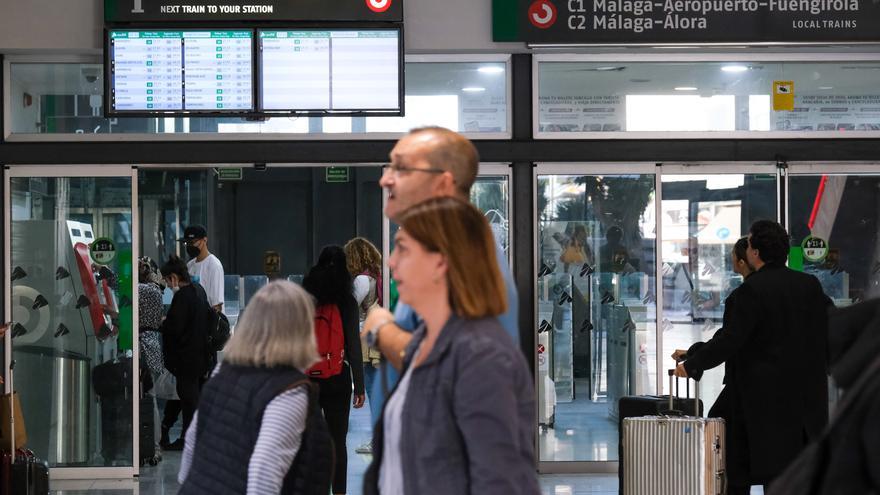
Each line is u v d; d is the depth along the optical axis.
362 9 10.14
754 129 11.25
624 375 11.36
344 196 23.86
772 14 10.48
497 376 3.16
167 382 12.75
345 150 10.91
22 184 11.09
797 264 11.36
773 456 7.47
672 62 11.18
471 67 11.10
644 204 11.30
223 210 23.62
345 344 8.98
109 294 11.24
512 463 3.13
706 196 11.30
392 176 3.96
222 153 10.87
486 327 3.27
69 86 10.95
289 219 23.86
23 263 11.16
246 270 23.80
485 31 10.56
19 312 11.16
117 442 11.27
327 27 10.13
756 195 11.33
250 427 4.84
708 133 11.19
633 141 11.07
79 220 11.16
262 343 4.90
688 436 7.59
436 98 11.07
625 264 11.33
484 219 3.37
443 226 3.30
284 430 4.79
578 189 11.27
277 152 10.87
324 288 8.85
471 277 3.28
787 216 11.30
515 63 10.99
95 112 10.95
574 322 11.31
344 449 8.96
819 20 10.49
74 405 11.25
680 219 11.31
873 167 11.35
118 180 11.14
